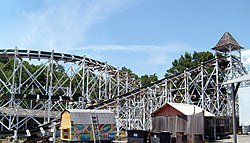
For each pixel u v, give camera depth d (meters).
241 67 43.28
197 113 27.38
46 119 42.09
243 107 31.64
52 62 35.22
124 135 34.09
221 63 42.94
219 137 32.56
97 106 34.56
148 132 24.02
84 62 37.47
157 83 37.53
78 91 47.41
